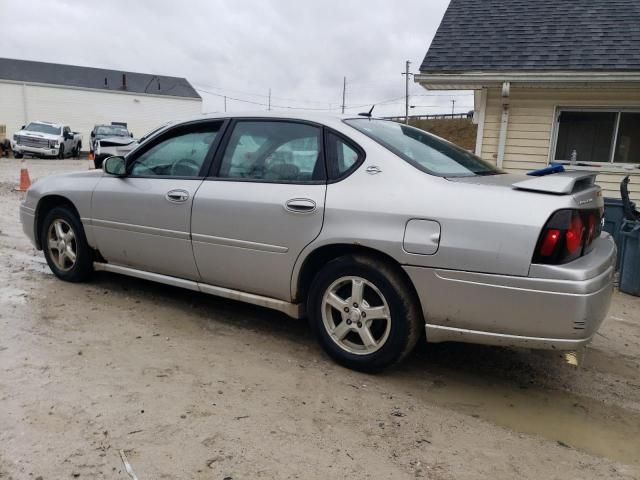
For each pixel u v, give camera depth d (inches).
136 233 173.5
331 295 139.6
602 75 298.5
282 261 143.8
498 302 117.6
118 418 110.8
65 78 1584.6
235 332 162.9
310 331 166.6
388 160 134.3
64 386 122.6
